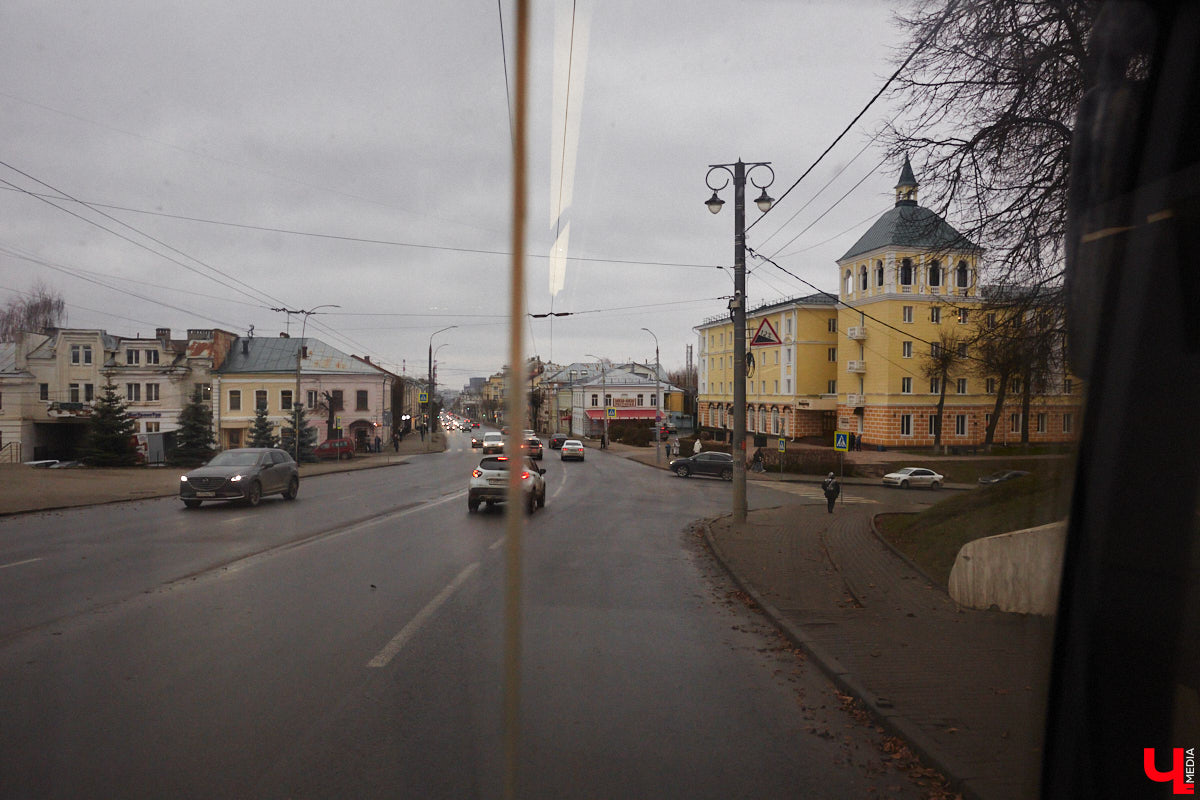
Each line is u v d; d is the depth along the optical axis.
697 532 15.06
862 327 45.03
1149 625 3.05
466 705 4.69
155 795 3.41
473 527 14.09
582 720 4.54
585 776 3.76
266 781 3.56
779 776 3.85
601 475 35.19
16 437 46.84
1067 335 3.62
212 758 3.81
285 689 4.89
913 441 43.88
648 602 8.19
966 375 40.00
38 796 3.38
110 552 10.52
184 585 8.23
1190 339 2.89
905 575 9.67
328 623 6.66
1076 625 3.35
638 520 16.95
